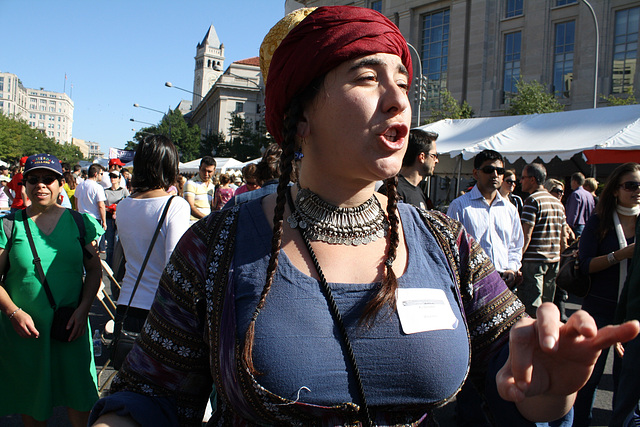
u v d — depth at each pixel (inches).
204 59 5103.3
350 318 35.4
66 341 108.0
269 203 41.8
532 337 30.5
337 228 38.7
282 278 36.4
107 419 37.5
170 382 39.7
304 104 38.8
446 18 1280.8
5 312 103.8
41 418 104.8
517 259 170.7
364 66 35.9
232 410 37.0
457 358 36.9
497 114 1166.3
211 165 263.1
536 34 1110.4
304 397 33.7
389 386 35.0
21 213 110.4
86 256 115.9
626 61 991.6
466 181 612.1
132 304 103.8
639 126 373.7
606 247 130.3
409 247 39.9
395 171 36.4
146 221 107.0
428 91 1311.5
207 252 39.6
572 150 371.9
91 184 305.6
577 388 30.7
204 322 39.5
